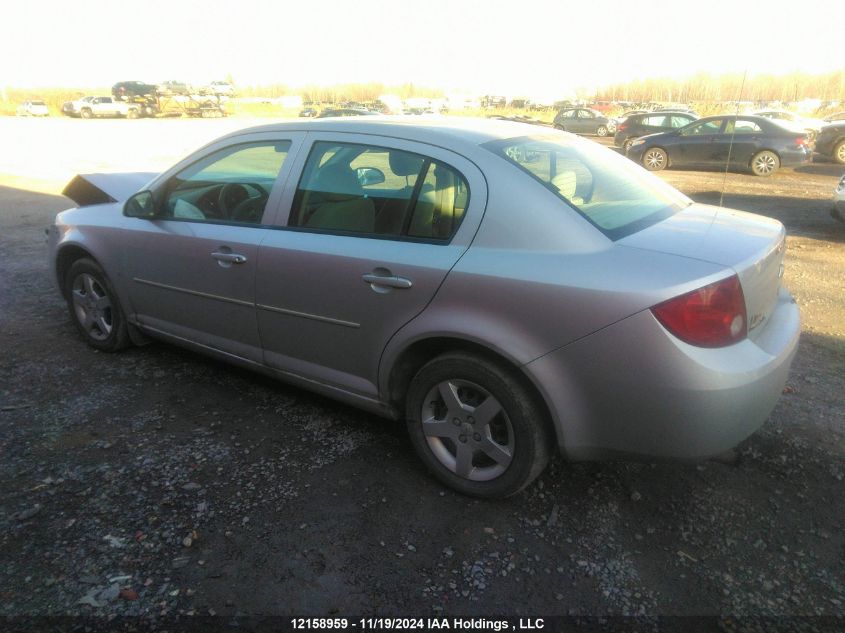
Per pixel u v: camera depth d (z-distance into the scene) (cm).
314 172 309
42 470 290
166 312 375
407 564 239
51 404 353
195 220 352
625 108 4353
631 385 226
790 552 247
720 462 304
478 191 258
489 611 218
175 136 2642
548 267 236
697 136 1588
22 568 231
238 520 260
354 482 287
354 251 282
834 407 356
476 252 252
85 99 4512
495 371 251
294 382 331
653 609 220
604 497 280
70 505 266
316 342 307
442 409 281
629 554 246
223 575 231
